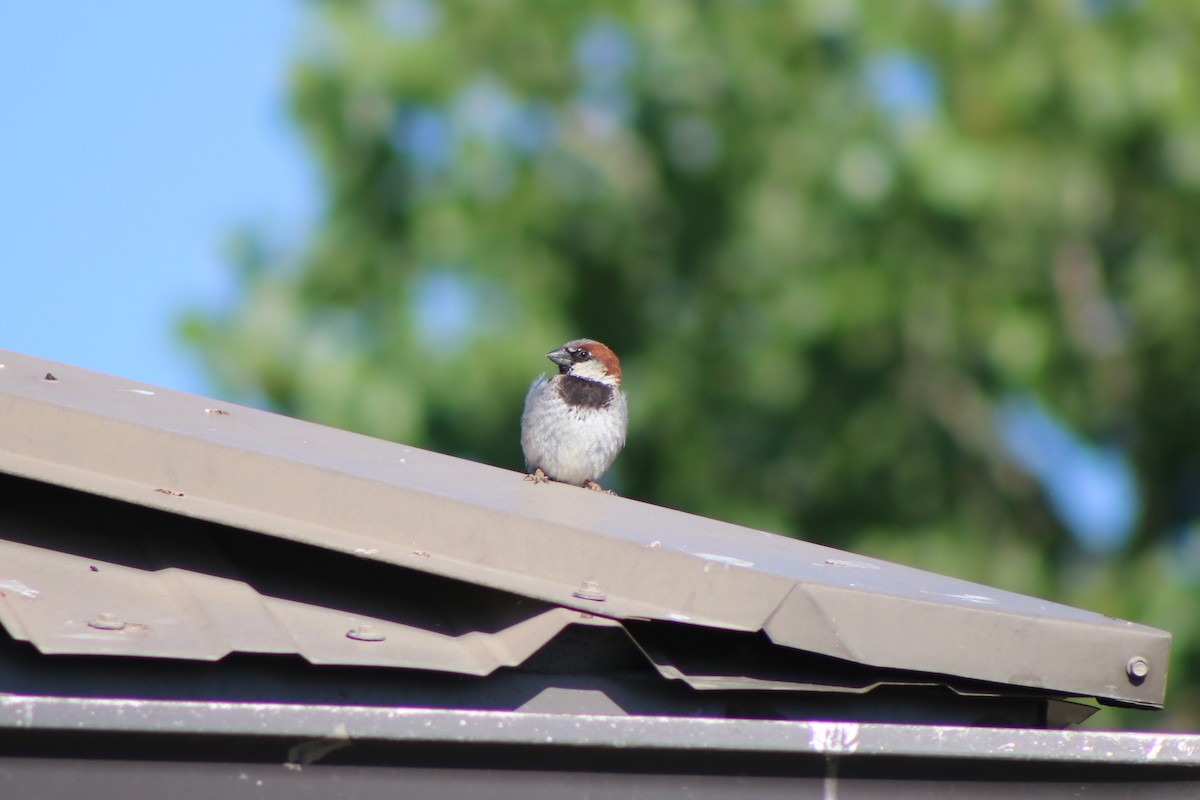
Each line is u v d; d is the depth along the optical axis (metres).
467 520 4.19
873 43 13.79
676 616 3.99
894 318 14.37
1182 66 13.61
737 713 4.18
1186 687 14.32
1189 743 3.86
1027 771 3.86
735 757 3.69
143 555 4.16
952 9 13.79
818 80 14.25
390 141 14.26
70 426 4.23
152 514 4.29
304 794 3.46
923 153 13.46
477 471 5.61
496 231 14.43
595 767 3.63
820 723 3.70
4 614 3.65
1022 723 4.39
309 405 13.25
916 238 14.18
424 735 3.46
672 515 5.49
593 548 4.12
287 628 3.93
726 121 14.59
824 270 14.28
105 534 4.22
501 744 3.52
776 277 14.41
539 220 14.62
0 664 3.67
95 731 3.30
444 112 14.20
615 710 4.09
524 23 14.62
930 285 14.32
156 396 5.44
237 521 4.04
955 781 3.83
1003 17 13.84
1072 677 4.18
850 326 14.32
